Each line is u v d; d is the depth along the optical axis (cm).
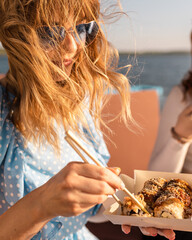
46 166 106
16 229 80
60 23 93
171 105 182
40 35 94
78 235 115
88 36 104
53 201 74
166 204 89
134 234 127
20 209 79
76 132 117
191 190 100
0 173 103
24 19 92
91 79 114
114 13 114
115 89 121
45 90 94
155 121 283
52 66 94
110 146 245
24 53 92
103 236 138
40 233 105
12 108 103
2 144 100
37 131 103
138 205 87
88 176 74
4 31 93
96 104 118
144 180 106
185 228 84
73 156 113
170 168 165
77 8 95
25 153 103
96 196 72
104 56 114
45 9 91
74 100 103
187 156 173
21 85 98
